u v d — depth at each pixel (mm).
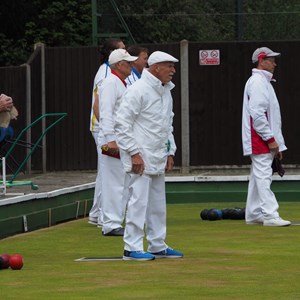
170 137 18859
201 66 33969
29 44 42188
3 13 42125
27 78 32906
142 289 15734
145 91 18359
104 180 22906
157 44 33875
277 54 24234
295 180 30562
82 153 34281
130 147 18328
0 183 26266
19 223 23750
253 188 24688
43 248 20938
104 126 22219
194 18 40281
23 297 15242
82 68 34188
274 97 24344
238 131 34062
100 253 20031
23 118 32844
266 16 39156
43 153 33969
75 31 42375
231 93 34000
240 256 19156
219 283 16203
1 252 20375
